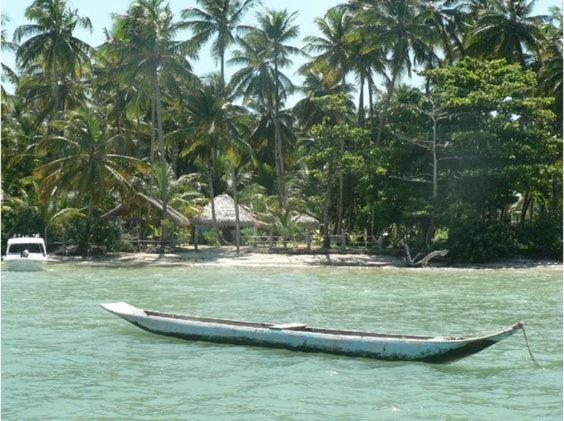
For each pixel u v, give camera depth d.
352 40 87.56
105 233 78.69
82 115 76.25
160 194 82.12
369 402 21.16
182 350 28.08
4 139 90.38
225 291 48.56
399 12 82.38
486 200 74.00
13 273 61.62
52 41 88.56
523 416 19.92
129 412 20.19
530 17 85.88
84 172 74.06
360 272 64.19
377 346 25.86
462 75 75.19
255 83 94.62
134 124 95.75
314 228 85.38
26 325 33.72
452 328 33.78
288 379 23.73
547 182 73.88
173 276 59.81
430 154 74.88
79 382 23.41
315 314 38.09
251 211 92.94
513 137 72.56
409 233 82.75
